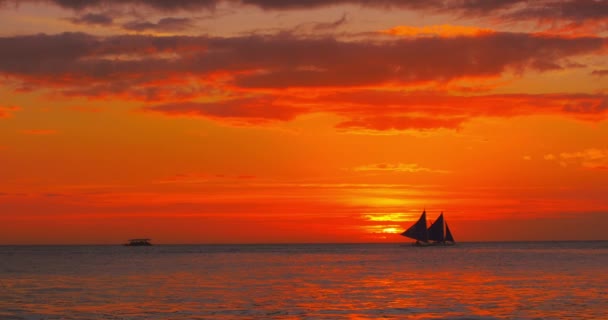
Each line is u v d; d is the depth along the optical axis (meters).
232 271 88.75
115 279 73.88
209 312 44.56
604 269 87.12
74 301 50.94
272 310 45.28
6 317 42.78
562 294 53.78
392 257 138.50
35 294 56.44
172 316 42.88
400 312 43.94
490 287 60.75
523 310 44.28
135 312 44.72
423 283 66.00
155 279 73.69
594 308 45.09
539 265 98.12
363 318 41.50
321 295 54.53
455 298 51.47
